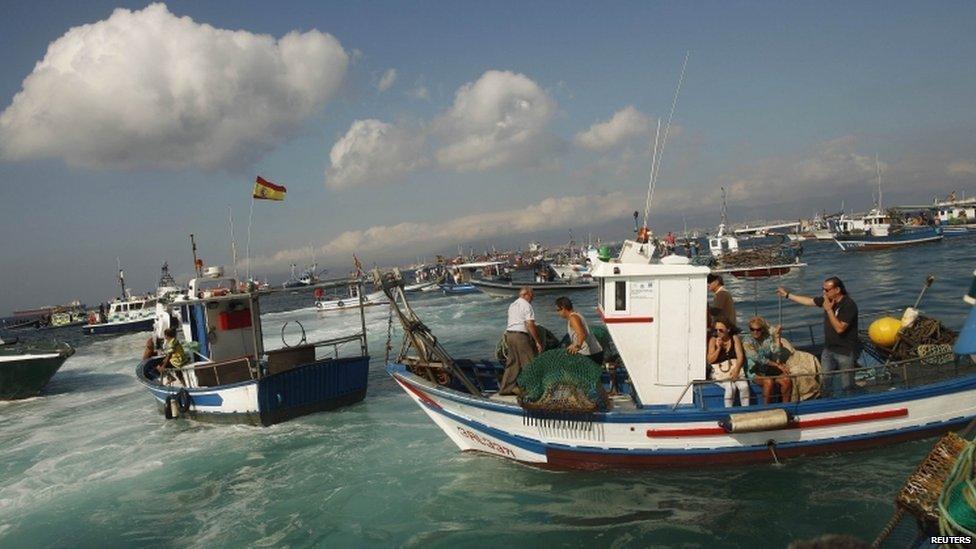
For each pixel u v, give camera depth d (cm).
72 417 1675
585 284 4491
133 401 1831
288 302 9481
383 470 967
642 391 831
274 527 802
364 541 734
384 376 1794
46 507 959
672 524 697
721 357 829
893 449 816
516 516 757
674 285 814
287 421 1325
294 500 885
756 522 683
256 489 948
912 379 847
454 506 804
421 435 1140
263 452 1131
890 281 3014
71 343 4609
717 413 786
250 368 1336
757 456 803
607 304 831
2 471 1187
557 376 817
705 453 803
